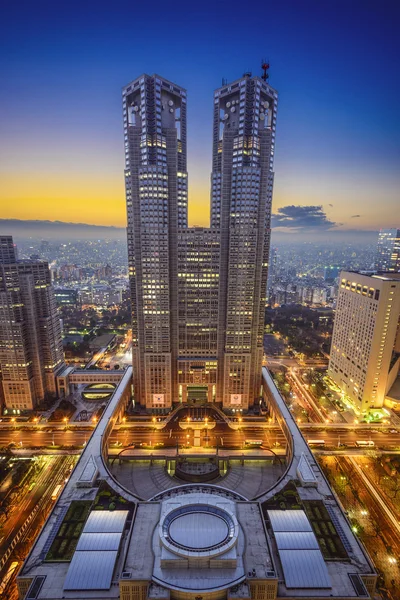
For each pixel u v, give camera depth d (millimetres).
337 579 99375
